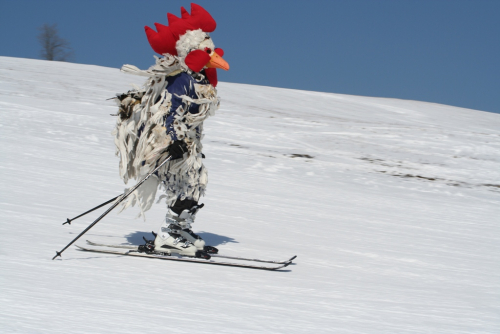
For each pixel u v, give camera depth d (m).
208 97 7.22
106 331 3.45
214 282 5.76
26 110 28.47
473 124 54.84
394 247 9.90
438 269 8.19
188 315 4.19
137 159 7.10
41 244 6.74
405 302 5.70
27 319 3.53
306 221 11.96
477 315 5.31
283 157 25.83
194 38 7.23
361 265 7.88
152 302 4.52
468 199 20.86
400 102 67.94
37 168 14.66
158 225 9.48
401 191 21.05
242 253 7.80
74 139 22.75
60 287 4.66
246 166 22.25
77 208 10.03
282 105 51.41
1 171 13.34
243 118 37.69
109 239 7.82
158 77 7.08
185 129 7.02
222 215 11.39
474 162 29.64
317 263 7.65
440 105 70.12
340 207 15.16
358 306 5.27
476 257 9.76
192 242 7.45
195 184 7.30
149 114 7.08
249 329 3.95
